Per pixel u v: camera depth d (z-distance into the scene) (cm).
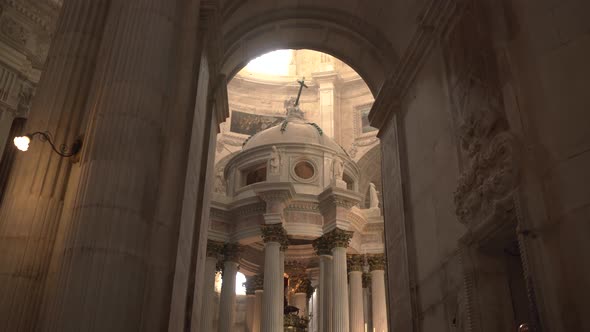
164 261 716
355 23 1344
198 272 1031
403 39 1239
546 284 575
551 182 596
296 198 2169
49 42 1486
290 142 2302
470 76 845
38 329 643
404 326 1064
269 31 1363
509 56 691
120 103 689
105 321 579
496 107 746
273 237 2038
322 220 2183
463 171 843
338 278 2030
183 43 829
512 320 776
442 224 932
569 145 584
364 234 2369
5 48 1362
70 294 582
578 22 613
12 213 692
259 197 2138
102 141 668
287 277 2488
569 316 543
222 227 2212
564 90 605
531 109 643
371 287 2423
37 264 673
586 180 558
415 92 1135
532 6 666
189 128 875
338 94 3784
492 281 793
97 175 645
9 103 1340
